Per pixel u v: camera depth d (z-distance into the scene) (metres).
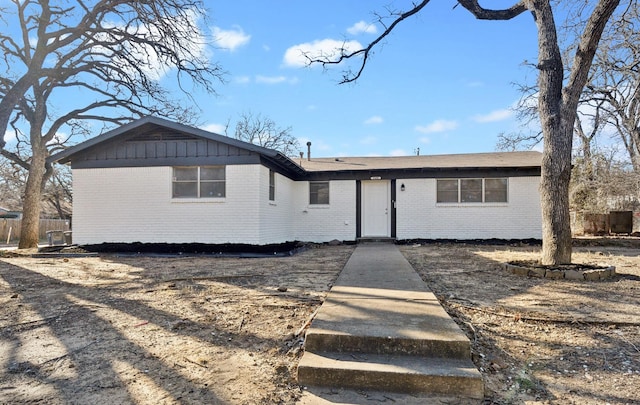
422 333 3.50
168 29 12.55
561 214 7.45
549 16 7.76
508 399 2.82
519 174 13.90
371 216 14.88
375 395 2.92
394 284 5.91
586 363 3.36
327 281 6.68
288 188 14.24
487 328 4.14
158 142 11.59
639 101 16.45
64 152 11.55
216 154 11.32
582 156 21.20
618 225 17.05
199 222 11.35
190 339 3.92
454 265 8.48
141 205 11.59
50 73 13.28
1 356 3.52
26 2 13.95
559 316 4.50
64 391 2.88
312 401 2.81
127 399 2.77
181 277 7.20
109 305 5.16
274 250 11.61
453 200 14.39
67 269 8.43
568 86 7.50
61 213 33.12
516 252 11.32
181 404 2.71
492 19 9.13
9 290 6.14
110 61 15.00
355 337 3.45
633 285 6.23
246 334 4.04
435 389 2.92
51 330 4.20
